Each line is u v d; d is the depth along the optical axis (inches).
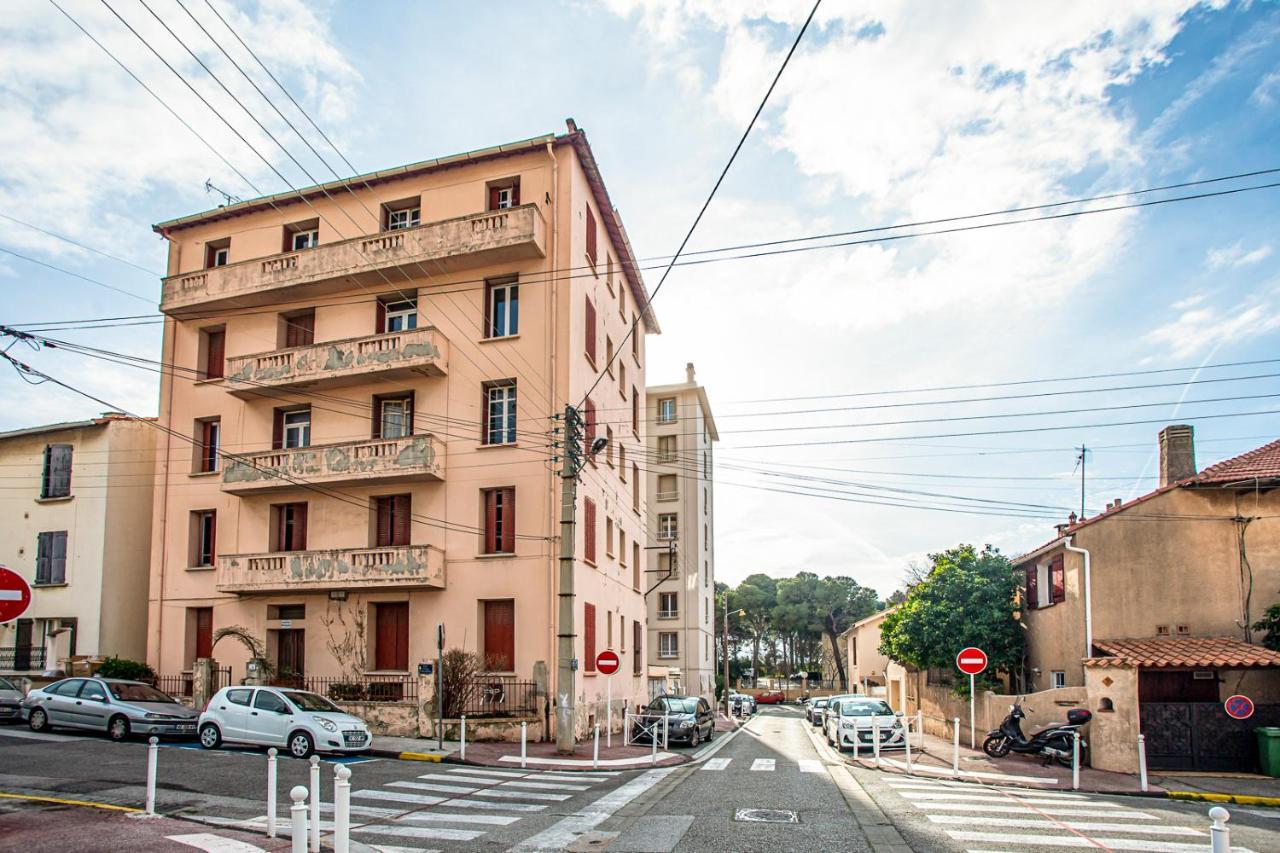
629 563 1320.1
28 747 724.0
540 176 1048.8
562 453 917.2
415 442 998.4
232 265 1122.0
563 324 1008.9
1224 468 918.4
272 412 1120.2
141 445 1242.0
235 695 749.3
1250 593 861.2
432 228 1030.4
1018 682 1111.6
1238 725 761.0
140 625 1207.6
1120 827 486.9
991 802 574.9
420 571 965.8
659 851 407.5
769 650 4148.6
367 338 1029.2
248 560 1037.8
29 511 1241.4
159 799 514.6
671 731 979.9
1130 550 881.5
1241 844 453.7
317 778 379.2
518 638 957.2
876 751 807.7
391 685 979.9
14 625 1210.0
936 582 1127.0
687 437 2181.3
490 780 637.9
